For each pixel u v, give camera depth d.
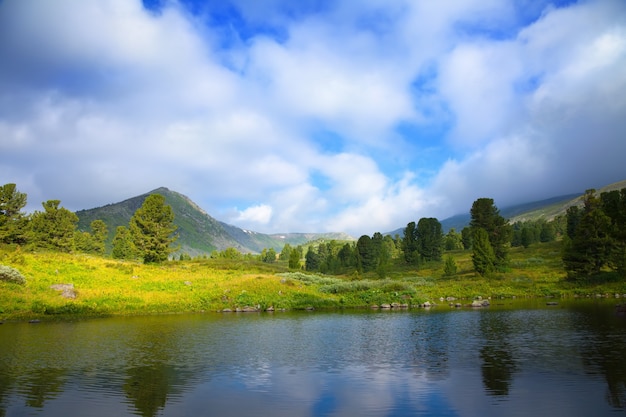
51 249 72.12
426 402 12.45
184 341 23.33
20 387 14.23
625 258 54.88
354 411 11.82
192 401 12.77
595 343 20.67
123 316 35.56
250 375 15.84
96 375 15.86
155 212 70.94
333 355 19.48
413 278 77.12
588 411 11.24
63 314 34.25
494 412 11.43
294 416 11.45
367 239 112.50
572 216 99.81
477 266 73.31
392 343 22.45
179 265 75.25
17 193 56.47
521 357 18.06
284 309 42.78
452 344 21.81
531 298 50.78
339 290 53.69
